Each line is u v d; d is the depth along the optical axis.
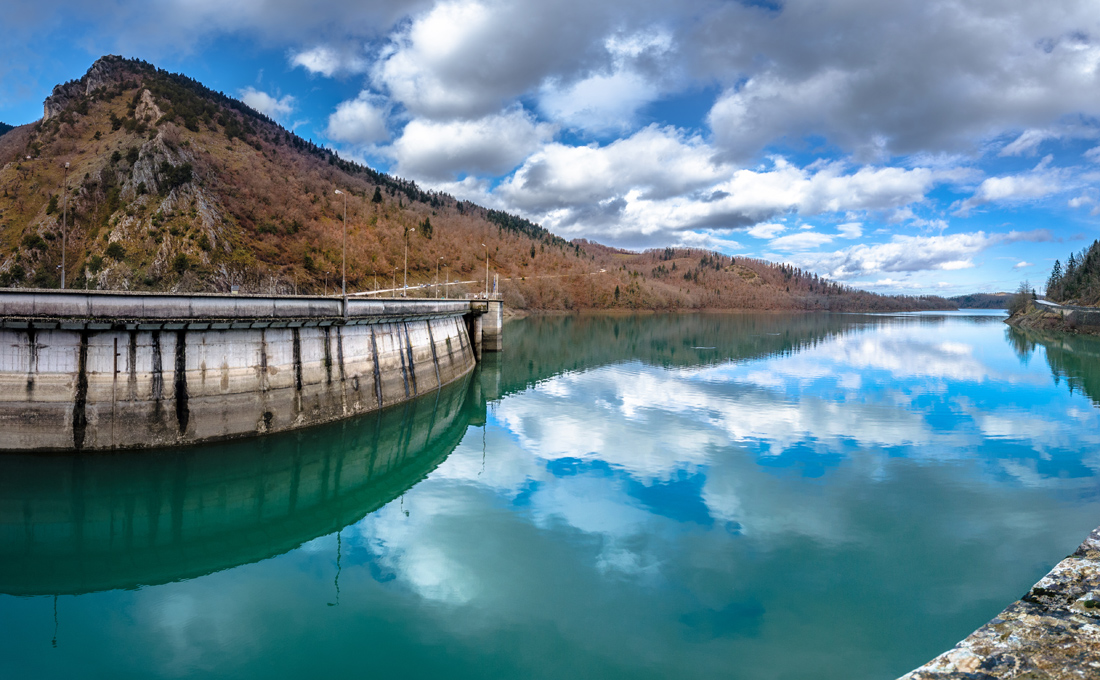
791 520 26.14
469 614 18.98
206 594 20.50
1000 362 78.88
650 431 41.97
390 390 45.22
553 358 84.19
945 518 26.38
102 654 16.94
